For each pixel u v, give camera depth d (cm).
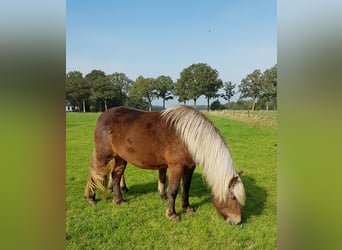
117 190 402
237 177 314
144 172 568
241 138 816
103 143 393
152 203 406
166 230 333
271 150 689
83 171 565
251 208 386
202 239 315
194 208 390
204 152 333
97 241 309
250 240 313
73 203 402
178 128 343
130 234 324
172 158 346
